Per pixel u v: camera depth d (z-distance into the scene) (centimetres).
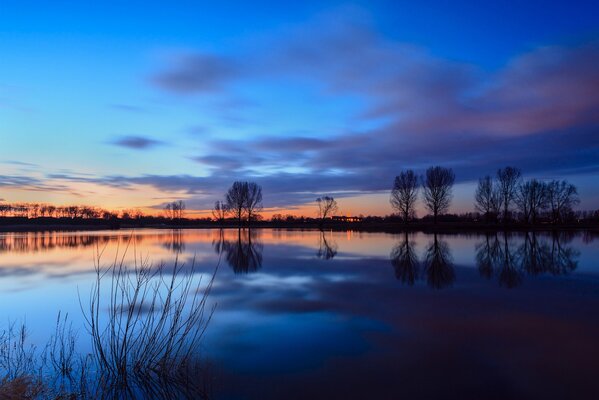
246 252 2841
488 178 6944
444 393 646
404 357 793
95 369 728
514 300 1270
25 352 813
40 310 1173
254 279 1670
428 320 1048
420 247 3150
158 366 737
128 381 686
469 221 7925
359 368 742
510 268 1962
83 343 860
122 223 10225
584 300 1268
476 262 2203
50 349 829
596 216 8219
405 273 1822
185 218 11025
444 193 6744
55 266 2123
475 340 891
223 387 666
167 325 981
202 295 1345
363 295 1351
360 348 845
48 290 1463
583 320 1038
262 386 669
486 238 4216
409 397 633
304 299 1291
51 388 654
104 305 1207
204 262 2252
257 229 7912
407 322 1030
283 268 2000
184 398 633
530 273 1811
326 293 1385
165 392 651
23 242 4003
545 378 693
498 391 649
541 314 1098
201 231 6956
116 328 959
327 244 3547
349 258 2423
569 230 5981
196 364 759
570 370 725
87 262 2292
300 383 683
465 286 1509
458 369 738
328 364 762
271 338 905
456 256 2495
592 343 862
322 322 1033
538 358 780
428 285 1530
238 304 1219
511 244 3391
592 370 725
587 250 2833
